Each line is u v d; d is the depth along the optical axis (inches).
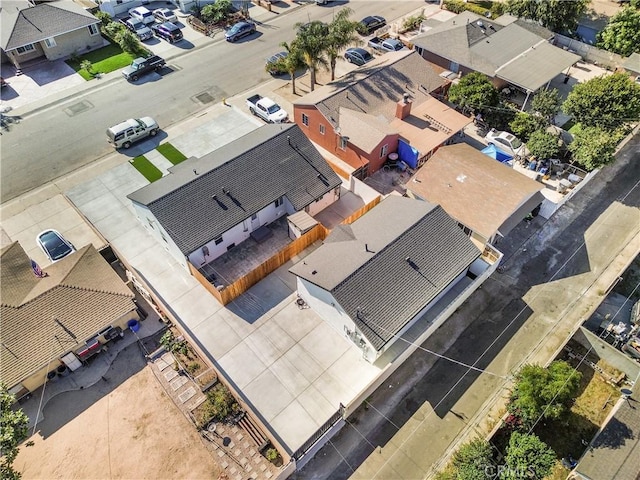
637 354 1167.6
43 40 2048.5
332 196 1508.4
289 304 1263.5
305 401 1083.3
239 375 1127.0
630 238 1448.1
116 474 992.9
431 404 1109.1
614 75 1614.2
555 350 1199.6
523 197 1331.2
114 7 2380.7
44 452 1022.4
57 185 1593.3
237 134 1780.3
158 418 1067.9
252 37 2294.5
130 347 1192.2
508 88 1909.4
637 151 1729.8
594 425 1081.4
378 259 1145.4
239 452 1013.8
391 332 1066.1
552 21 2126.0
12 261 1239.5
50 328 1119.6
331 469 1008.2
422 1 2576.3
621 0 2399.1
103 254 1368.1
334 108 1643.7
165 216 1256.2
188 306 1258.6
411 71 1824.6
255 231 1429.6
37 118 1844.2
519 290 1325.0
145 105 1904.5
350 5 2541.8
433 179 1423.5
